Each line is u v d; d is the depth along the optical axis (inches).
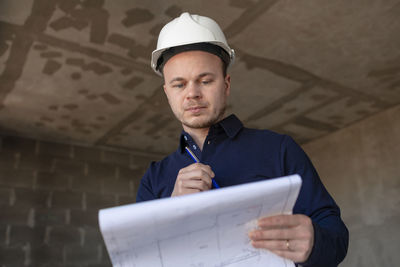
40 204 168.7
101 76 130.9
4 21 100.5
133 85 138.3
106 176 193.2
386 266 161.3
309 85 145.9
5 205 160.2
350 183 184.1
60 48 113.8
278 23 106.7
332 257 24.7
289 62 127.8
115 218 19.3
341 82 144.6
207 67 34.1
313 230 23.4
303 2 98.7
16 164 170.1
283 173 32.3
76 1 94.4
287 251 23.0
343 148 191.3
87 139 186.5
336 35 114.1
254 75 135.9
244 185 21.2
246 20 104.7
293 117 176.6
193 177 27.1
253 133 35.4
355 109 171.8
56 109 154.5
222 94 35.1
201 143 37.7
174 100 35.2
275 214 23.0
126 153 205.0
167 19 102.7
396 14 105.3
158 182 37.8
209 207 20.6
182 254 22.0
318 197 30.7
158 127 177.3
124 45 113.7
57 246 165.0
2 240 154.0
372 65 133.1
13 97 142.5
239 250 22.9
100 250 175.2
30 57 117.4
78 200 179.6
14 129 169.8
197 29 35.0
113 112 159.8
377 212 170.2
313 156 205.2
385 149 172.7
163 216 20.0
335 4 100.3
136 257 21.5
